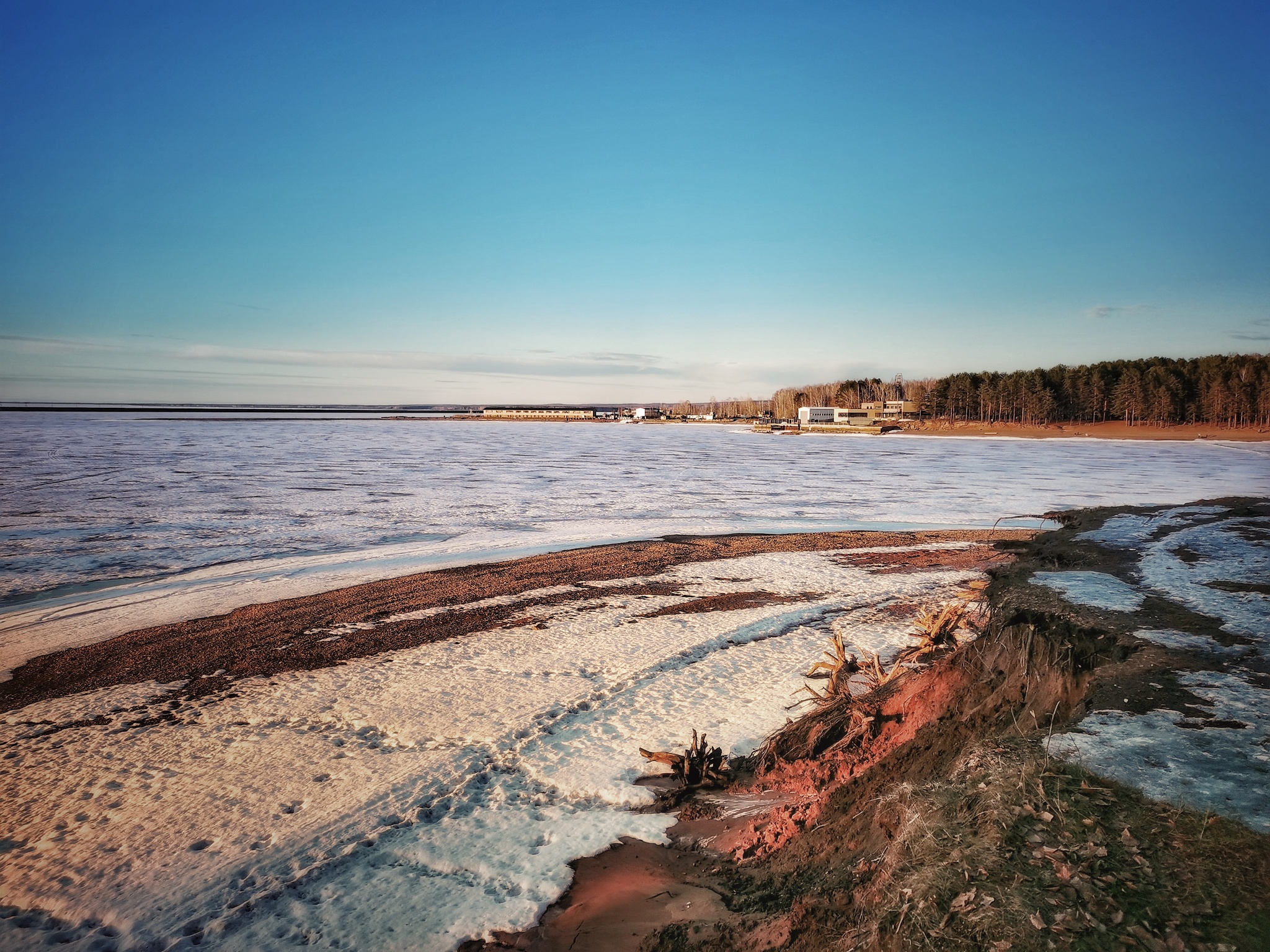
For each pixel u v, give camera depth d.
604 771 8.87
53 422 186.50
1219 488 48.69
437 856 7.10
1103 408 149.00
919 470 64.38
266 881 6.80
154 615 17.62
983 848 3.96
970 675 6.76
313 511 36.91
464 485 50.31
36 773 9.36
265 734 10.49
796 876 5.45
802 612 17.03
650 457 82.25
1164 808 3.96
